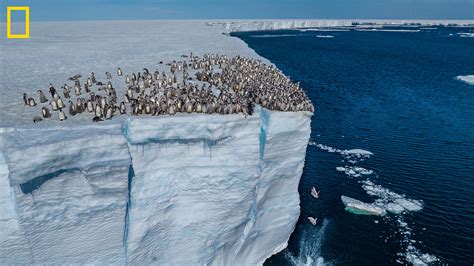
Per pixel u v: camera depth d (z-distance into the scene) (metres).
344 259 25.03
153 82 31.73
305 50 113.50
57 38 81.62
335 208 30.12
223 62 43.91
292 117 21.78
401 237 26.92
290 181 23.84
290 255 25.42
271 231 24.14
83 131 17.86
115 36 90.88
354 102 57.12
